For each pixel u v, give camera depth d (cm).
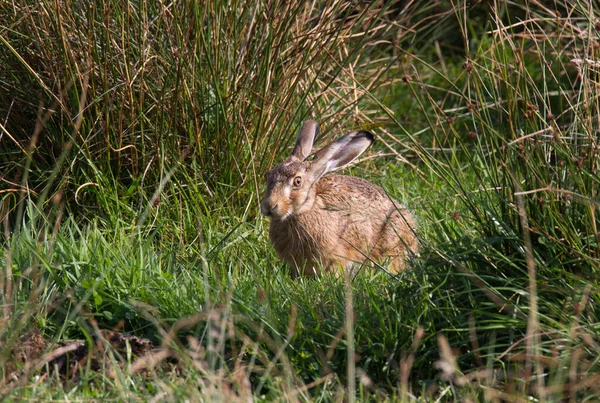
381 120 1394
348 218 1070
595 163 786
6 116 1113
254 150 1141
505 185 812
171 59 1120
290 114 1169
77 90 1077
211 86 1133
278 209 1025
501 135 827
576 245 766
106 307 809
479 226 852
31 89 1108
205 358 726
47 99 1099
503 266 798
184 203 1076
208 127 1125
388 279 860
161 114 1083
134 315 795
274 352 736
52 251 836
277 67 1160
